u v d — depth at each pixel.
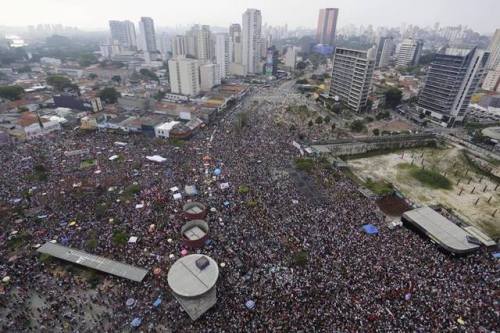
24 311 45.84
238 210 71.12
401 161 112.75
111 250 57.91
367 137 125.19
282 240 61.09
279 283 50.94
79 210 70.00
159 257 56.34
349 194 81.56
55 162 94.94
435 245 62.44
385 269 53.66
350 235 62.97
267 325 43.47
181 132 119.44
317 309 45.84
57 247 57.31
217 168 92.44
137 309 46.34
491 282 51.69
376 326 43.12
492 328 43.16
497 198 88.25
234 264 54.91
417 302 47.03
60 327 43.53
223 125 139.75
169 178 85.81
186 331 43.09
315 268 53.94
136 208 71.00
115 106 166.62
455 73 146.50
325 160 103.06
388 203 80.12
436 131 142.25
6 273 52.28
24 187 79.56
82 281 51.28
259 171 92.12
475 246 60.22
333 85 191.62
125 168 91.75
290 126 138.12
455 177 101.50
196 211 68.38
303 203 75.19
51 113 145.38
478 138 129.12
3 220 65.88
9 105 152.00
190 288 44.12
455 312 45.38
